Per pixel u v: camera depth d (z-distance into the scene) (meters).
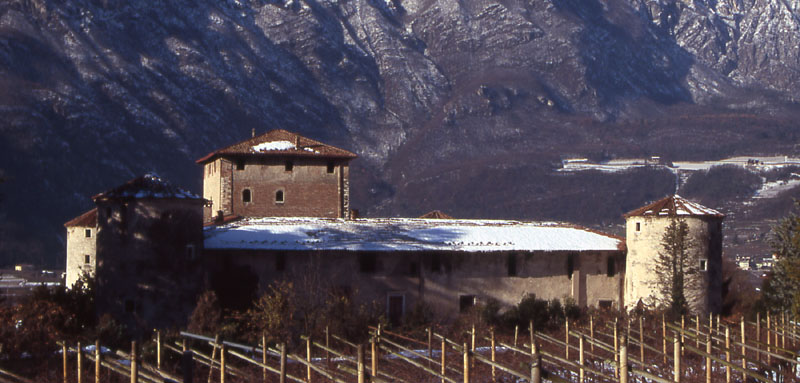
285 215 97.62
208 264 74.06
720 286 82.62
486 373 46.53
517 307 74.69
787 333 54.09
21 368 46.62
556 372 44.72
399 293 77.88
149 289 68.19
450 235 82.50
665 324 52.84
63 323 61.41
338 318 61.09
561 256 82.44
